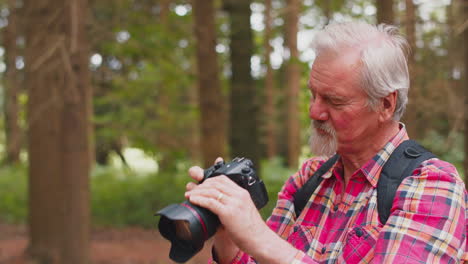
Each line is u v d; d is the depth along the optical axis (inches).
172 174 355.6
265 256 38.3
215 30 281.6
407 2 155.4
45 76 202.5
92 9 228.7
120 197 359.9
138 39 231.8
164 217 42.2
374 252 40.1
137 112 298.7
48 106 202.2
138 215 323.3
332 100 43.5
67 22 196.9
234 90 277.9
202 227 39.3
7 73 205.9
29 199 215.8
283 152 669.9
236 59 279.1
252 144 278.2
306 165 52.9
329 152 45.2
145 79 277.3
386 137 45.0
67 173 203.2
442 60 161.3
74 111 200.4
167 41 243.6
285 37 465.4
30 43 204.2
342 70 42.5
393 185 42.4
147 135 289.4
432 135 193.3
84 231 206.8
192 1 285.3
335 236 45.4
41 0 199.3
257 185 43.4
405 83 43.6
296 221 49.8
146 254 259.0
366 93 42.4
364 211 44.2
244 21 277.9
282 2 509.7
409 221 39.1
